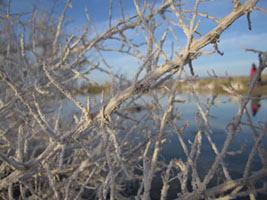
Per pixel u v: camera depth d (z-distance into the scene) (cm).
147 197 100
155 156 97
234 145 383
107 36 149
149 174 98
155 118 135
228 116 668
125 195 279
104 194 102
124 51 168
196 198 105
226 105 823
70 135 102
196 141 113
